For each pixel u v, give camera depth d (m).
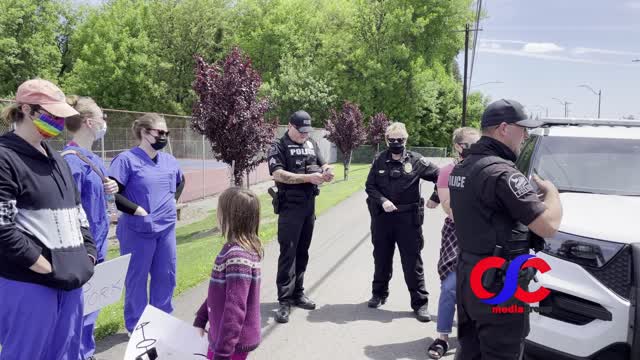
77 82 49.41
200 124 10.99
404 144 5.17
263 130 11.18
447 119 55.25
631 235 3.38
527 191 2.69
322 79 46.16
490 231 2.82
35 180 2.60
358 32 49.34
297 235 5.11
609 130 5.11
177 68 50.53
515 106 2.92
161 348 2.73
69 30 54.81
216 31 51.09
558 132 5.09
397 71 47.91
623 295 3.30
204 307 2.96
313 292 6.05
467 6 48.97
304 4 54.28
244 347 2.71
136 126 4.30
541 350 3.61
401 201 5.12
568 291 3.46
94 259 3.01
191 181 17.72
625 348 3.27
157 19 50.47
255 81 10.98
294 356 4.23
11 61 46.34
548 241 3.67
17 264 2.54
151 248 4.28
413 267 5.16
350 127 23.98
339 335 4.70
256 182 22.17
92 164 3.61
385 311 5.40
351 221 11.63
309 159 5.18
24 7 48.38
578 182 4.54
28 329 2.61
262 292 5.95
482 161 2.88
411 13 46.84
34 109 2.61
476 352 3.11
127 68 49.25
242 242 2.73
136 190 4.20
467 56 28.14
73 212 2.83
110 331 4.53
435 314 5.35
